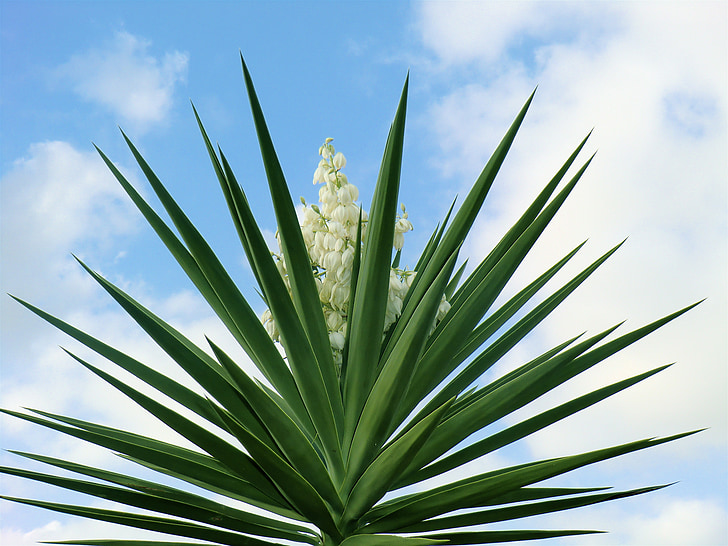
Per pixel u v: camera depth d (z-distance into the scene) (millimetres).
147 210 2609
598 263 2553
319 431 2439
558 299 2561
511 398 2453
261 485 2471
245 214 2359
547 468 2334
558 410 2482
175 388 2559
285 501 2496
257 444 2244
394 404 2363
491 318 2666
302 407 2520
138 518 2436
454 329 2455
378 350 2465
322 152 2635
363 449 2410
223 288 2459
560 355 2418
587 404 2480
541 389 2455
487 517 2512
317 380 2416
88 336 2531
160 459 2492
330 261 2555
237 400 2498
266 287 2381
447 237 2547
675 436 2336
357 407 2480
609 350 2475
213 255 2461
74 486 2438
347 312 2574
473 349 2645
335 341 2537
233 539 2453
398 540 2295
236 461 2432
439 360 2467
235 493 2549
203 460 2576
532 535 2496
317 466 2365
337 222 2576
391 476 2352
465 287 2590
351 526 2463
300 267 2441
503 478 2355
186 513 2469
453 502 2408
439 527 2518
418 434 2266
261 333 2475
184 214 2469
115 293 2508
